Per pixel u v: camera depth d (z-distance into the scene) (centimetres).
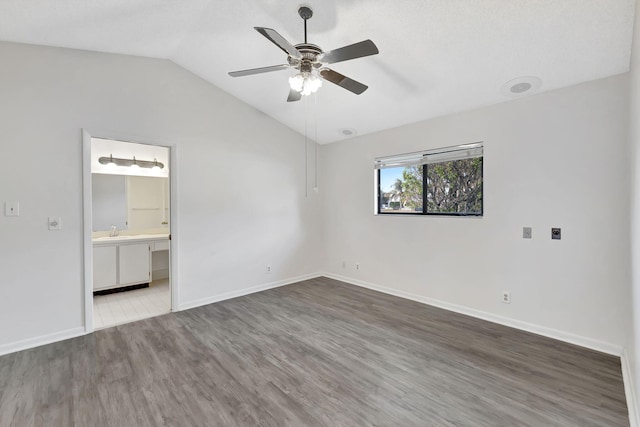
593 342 257
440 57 258
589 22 201
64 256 280
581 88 258
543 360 240
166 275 515
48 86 271
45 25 237
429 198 382
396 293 409
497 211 311
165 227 500
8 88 254
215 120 379
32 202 265
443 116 353
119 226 457
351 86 234
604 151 248
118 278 418
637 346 171
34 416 180
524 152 291
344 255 478
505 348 260
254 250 423
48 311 273
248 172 413
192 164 361
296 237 475
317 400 194
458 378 217
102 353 254
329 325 312
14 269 258
